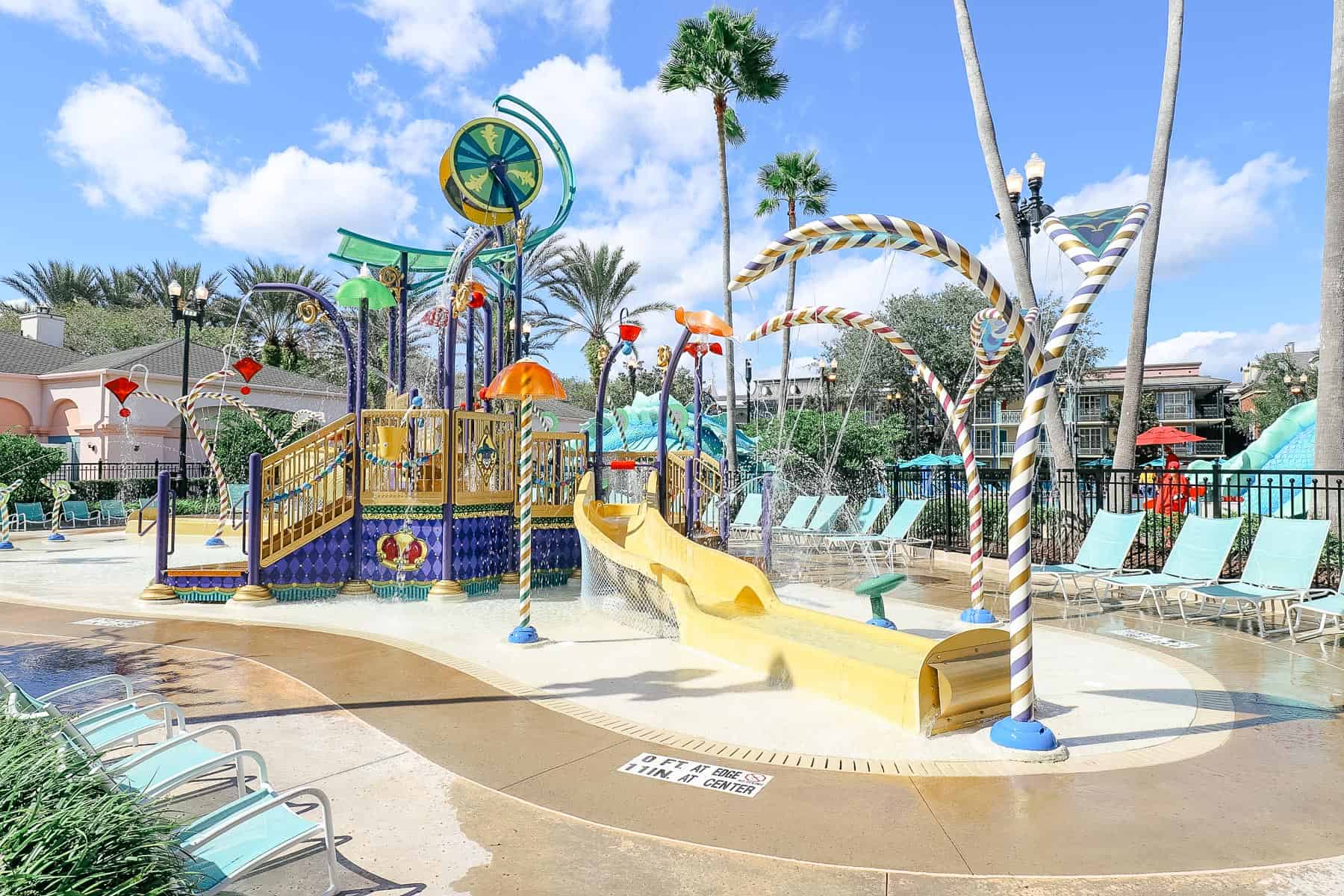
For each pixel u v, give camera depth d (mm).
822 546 15258
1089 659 6953
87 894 2104
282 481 10102
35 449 23156
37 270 43562
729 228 23312
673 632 7910
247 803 3020
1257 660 6918
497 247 12711
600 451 11742
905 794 4066
